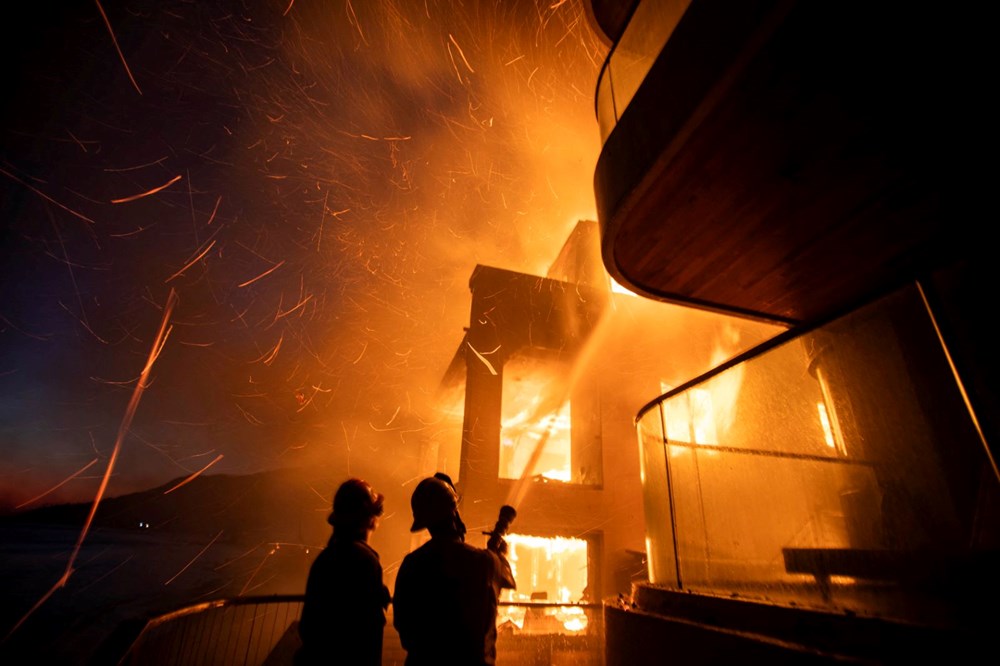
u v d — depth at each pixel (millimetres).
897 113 2949
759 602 2652
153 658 4324
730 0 2799
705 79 2963
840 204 3730
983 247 2947
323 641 1967
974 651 1751
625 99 4664
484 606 2002
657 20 4238
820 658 2105
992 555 2199
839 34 2479
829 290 4875
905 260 4258
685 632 2871
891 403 3225
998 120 2836
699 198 3760
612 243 4266
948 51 2488
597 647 8102
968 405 2131
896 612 2316
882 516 3113
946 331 2248
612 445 11406
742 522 3379
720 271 4652
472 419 10891
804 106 2955
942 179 3336
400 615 1987
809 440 3457
